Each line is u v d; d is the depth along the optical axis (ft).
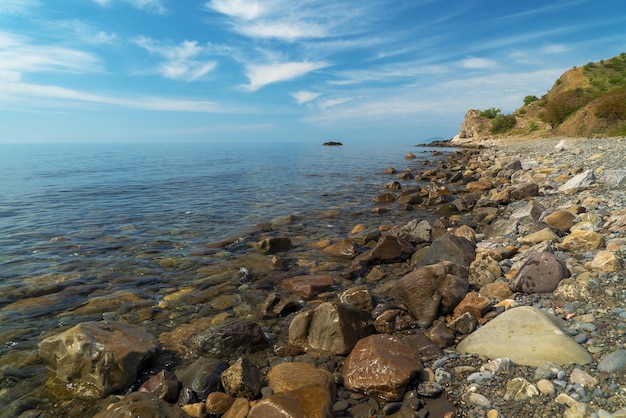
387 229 46.50
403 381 15.67
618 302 19.27
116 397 16.83
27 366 19.02
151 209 60.34
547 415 12.89
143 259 35.96
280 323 24.12
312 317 21.26
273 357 20.08
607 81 258.16
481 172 96.02
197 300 27.37
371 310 24.94
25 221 51.19
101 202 66.33
